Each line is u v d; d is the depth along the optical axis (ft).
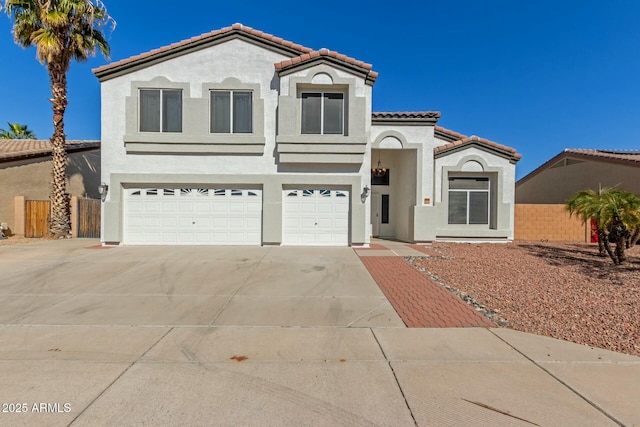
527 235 54.08
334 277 26.71
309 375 12.09
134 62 41.04
